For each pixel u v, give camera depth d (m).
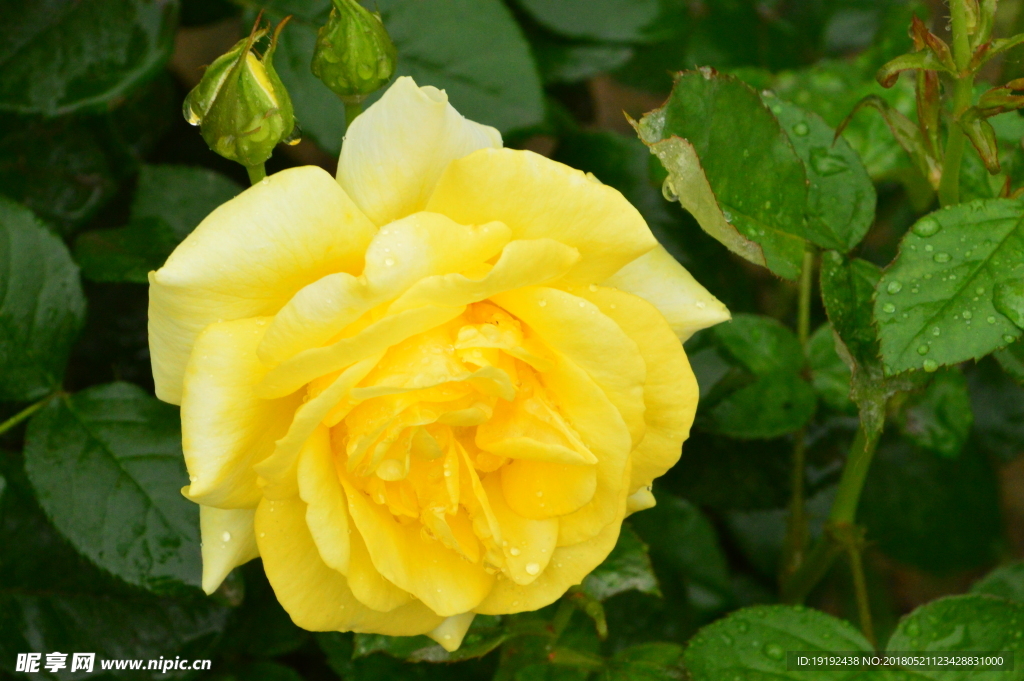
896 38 0.68
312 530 0.53
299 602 0.55
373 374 0.53
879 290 0.55
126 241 0.63
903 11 0.68
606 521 0.55
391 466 0.54
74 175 0.67
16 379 0.60
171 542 0.59
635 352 0.53
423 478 0.55
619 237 0.54
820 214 0.59
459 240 0.53
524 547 0.55
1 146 0.66
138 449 0.59
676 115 0.57
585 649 0.62
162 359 0.54
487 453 0.56
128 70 0.64
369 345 0.52
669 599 0.68
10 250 0.60
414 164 0.54
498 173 0.53
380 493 0.55
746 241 0.57
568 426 0.54
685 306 0.56
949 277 0.55
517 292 0.53
